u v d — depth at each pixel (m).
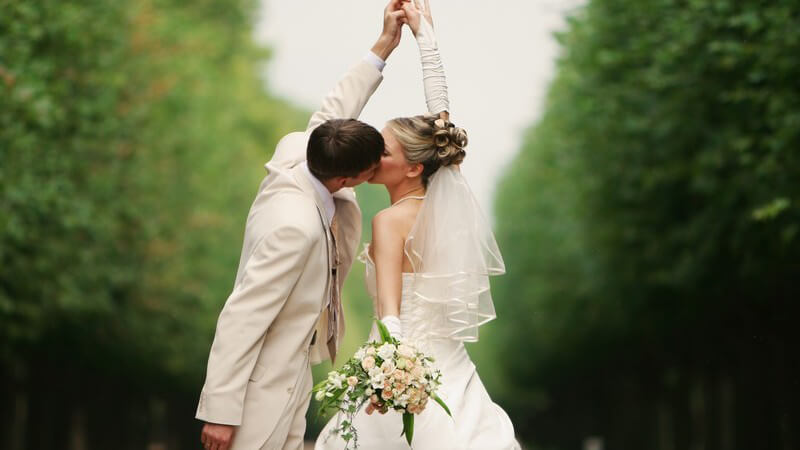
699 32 22.67
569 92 34.00
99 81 30.08
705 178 24.73
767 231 23.12
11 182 24.48
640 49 25.22
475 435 8.30
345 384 7.84
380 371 7.71
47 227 28.20
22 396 41.62
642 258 31.81
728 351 38.19
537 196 54.16
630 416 61.47
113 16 32.41
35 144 25.86
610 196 32.12
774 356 33.25
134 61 35.72
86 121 29.58
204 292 43.69
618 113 28.05
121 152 34.31
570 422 89.56
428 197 8.58
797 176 21.58
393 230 8.58
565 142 34.50
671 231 29.22
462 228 8.53
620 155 29.73
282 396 8.06
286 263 7.93
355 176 8.27
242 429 7.99
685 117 25.23
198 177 43.62
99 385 51.34
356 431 8.29
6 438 39.97
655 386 53.69
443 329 8.49
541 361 75.44
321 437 8.51
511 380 93.38
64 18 27.45
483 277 8.55
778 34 20.28
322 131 8.20
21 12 24.52
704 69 23.53
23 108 23.52
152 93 36.66
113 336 41.31
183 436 69.69
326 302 8.40
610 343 52.72
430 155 8.56
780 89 21.02
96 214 31.94
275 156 8.77
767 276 27.30
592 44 28.00
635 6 26.28
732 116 23.88
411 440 7.88
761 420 33.94
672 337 43.28
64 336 40.09
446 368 8.46
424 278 8.51
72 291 29.77
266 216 8.18
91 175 31.81
